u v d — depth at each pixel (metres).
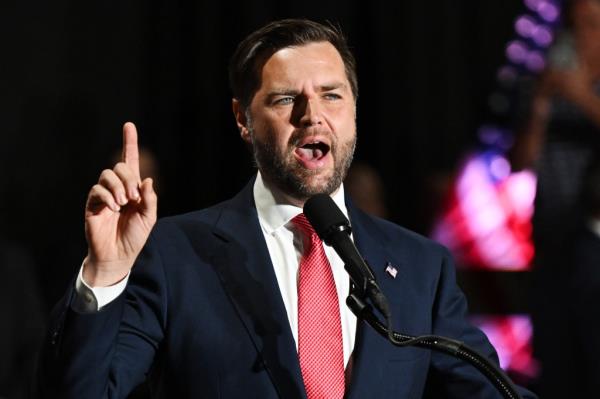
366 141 20.09
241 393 7.71
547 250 15.10
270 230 8.37
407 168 19.94
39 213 18.27
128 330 7.79
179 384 7.81
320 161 8.11
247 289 8.02
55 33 18.64
